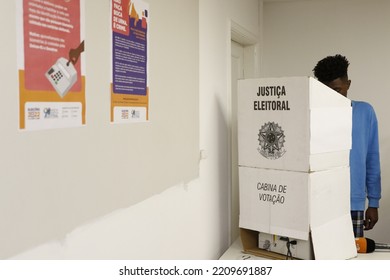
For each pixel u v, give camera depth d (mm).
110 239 1379
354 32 3553
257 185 2184
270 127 2109
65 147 1161
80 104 1226
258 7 3627
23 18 1010
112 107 1390
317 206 2025
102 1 1333
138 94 1555
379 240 3514
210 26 2387
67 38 1167
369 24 3508
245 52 3629
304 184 1998
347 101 2217
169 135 1818
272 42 3785
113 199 1395
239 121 2238
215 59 2469
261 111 2141
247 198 2230
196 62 2121
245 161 2227
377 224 3514
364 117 2521
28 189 1029
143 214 1596
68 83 1172
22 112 1009
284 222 2084
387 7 3453
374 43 3500
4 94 958
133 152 1521
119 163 1430
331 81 2395
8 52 968
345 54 3586
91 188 1277
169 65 1816
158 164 1716
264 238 2250
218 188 2523
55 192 1122
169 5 1815
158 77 1716
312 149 1979
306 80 1958
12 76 980
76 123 1207
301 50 3709
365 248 2260
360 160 2510
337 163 2156
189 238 2061
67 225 1171
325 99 2055
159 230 1729
